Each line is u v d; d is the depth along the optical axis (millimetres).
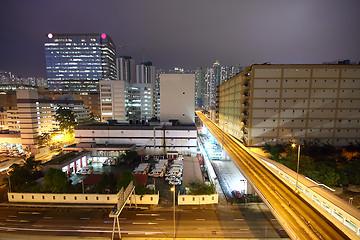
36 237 31344
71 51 189875
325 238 21391
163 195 44375
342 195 43719
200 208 39219
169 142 72188
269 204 27625
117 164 63438
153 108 150375
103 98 114875
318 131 71188
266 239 30328
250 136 72125
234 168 67125
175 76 86438
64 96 124688
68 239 30797
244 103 75062
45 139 83875
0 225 34312
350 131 71125
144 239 30531
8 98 109750
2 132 92312
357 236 21516
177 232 31984
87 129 72812
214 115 142375
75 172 58625
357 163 48500
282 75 69625
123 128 72375
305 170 46406
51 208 39438
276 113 71062
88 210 38594
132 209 38906
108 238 30781
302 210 27109
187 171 51719
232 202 41500
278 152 61750
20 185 42750
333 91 69750
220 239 30328
